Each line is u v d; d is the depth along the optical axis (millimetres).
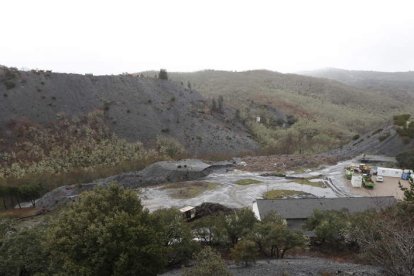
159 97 143000
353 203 60000
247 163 110125
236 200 76250
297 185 86938
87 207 27766
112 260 25000
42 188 89125
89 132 113188
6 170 92562
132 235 25156
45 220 41062
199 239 42406
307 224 50406
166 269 33406
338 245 41625
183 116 137875
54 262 27016
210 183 89625
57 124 112438
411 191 29547
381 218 30562
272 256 39125
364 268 28703
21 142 102625
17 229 34750
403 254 20203
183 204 74250
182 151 118250
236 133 144500
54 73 130250
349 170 94500
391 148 111250
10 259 27234
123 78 143375
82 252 25188
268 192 81500
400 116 129250
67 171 97000
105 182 88812
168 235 34406
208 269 22766
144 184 90500
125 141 114062
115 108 127250
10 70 122000
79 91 127688
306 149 139250
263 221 45031
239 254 33250
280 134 158125
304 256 39281
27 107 113000
